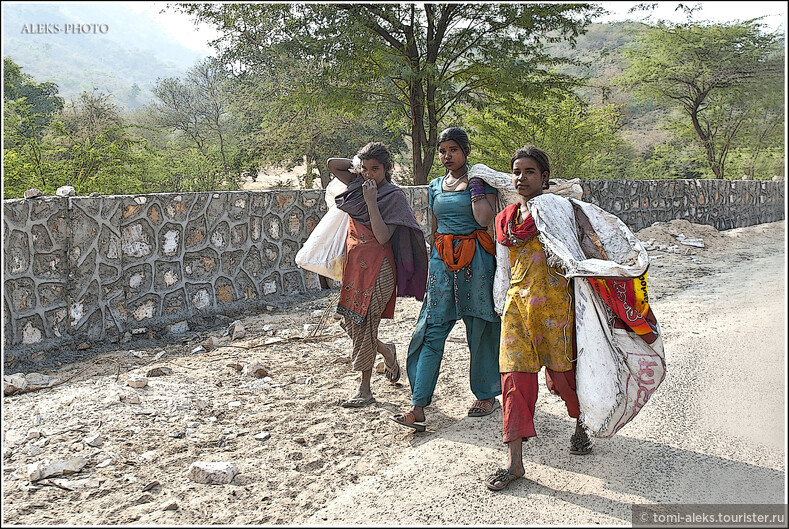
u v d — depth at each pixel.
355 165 4.38
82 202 5.80
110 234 6.07
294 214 8.03
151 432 3.93
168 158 22.52
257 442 3.80
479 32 18.50
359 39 16.69
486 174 3.77
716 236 13.47
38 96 20.59
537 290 3.19
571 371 3.22
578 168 23.23
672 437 3.62
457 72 18.72
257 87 22.94
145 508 3.02
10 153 14.80
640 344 3.20
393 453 3.61
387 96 19.22
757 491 2.99
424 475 3.23
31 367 5.26
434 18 17.94
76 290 5.78
